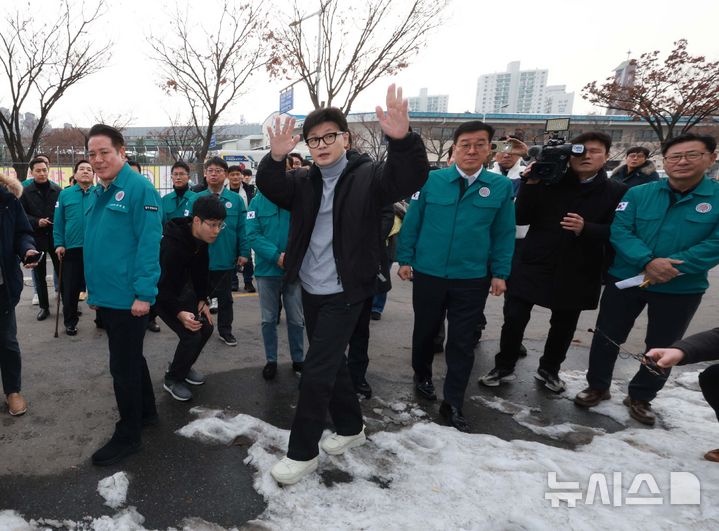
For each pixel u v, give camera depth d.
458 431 2.83
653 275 2.75
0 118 11.65
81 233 4.15
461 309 2.90
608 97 14.18
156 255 2.27
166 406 3.03
